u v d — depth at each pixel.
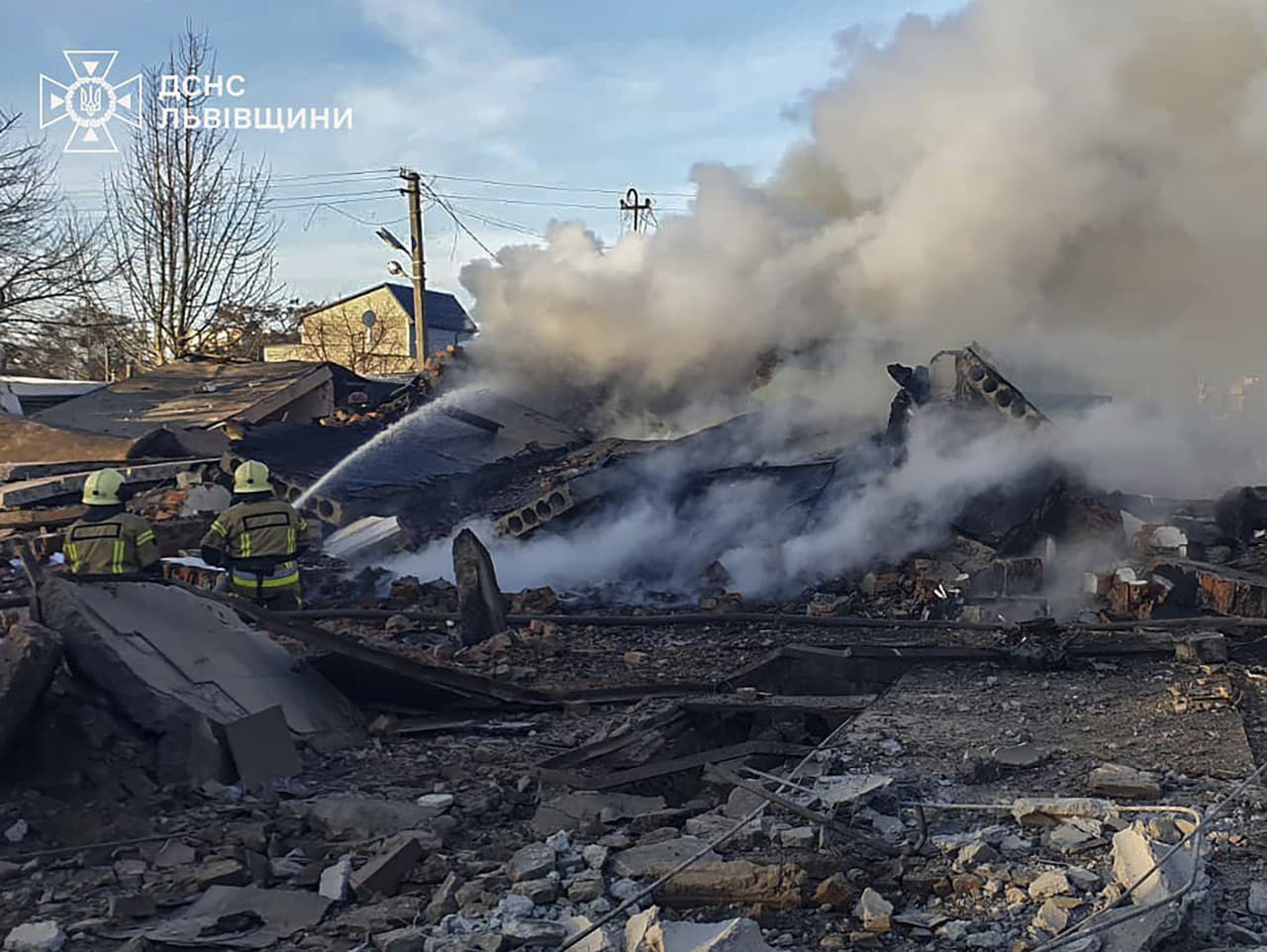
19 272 31.19
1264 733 6.82
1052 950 3.86
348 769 6.68
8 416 20.47
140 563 8.41
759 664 8.94
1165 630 9.76
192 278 35.19
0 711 5.72
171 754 6.09
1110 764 6.09
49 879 4.93
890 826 5.20
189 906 4.64
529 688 8.13
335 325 57.97
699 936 3.93
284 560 9.54
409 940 4.15
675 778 6.45
